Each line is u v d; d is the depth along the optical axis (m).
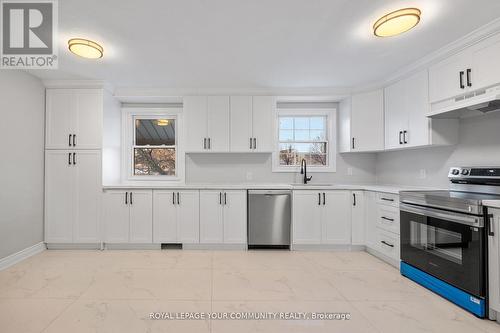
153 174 4.29
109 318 1.92
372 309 2.06
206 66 3.07
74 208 3.52
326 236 3.53
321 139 4.28
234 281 2.55
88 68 3.10
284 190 3.57
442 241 2.24
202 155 4.19
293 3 1.93
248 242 3.57
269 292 2.33
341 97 3.94
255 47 2.61
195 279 2.59
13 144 2.99
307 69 3.17
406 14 1.96
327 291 2.36
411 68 3.00
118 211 3.55
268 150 3.88
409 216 2.63
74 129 3.53
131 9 1.98
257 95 3.89
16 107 3.03
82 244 3.54
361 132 3.76
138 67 3.09
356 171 4.21
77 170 3.53
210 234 3.56
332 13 2.05
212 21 2.15
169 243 3.57
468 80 2.37
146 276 2.66
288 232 3.55
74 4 1.91
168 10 2.00
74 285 2.45
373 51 2.70
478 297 1.93
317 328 1.82
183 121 3.87
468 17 2.08
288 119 4.28
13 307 2.06
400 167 3.71
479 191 2.46
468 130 2.71
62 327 1.81
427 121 2.83
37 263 3.00
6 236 2.88
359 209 3.53
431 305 2.12
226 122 3.86
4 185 2.86
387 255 3.04
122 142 4.16
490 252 1.89
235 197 3.58
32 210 3.28
